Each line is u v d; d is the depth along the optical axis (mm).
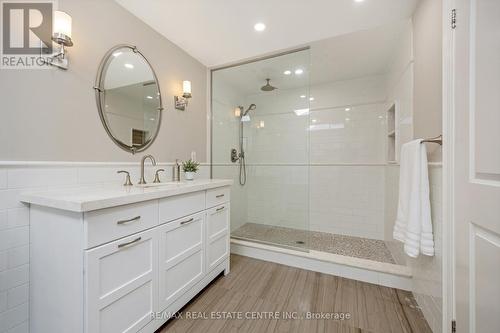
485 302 791
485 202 791
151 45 1798
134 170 1645
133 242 1051
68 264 914
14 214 1037
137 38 1672
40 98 1134
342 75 2711
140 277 1102
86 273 864
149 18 1682
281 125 2711
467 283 909
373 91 2707
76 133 1287
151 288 1165
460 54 954
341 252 2254
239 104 2836
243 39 1959
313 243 2533
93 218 886
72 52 1263
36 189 1112
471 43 876
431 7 1298
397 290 1670
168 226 1271
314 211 2998
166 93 1961
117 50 1518
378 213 2672
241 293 1630
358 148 2779
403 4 1495
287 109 2664
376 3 1485
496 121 735
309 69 2521
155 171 1816
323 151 2951
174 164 2018
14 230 1037
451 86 1033
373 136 2705
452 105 1027
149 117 1782
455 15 998
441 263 1139
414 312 1425
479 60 826
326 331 1263
